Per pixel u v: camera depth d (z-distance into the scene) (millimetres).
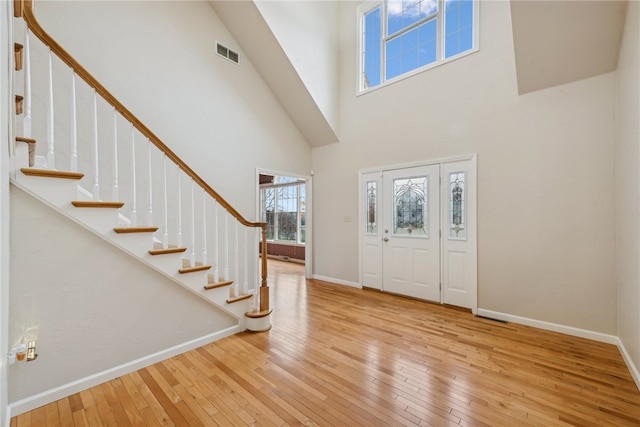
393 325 3119
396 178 4277
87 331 2006
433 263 3902
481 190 3447
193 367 2258
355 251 4797
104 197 2867
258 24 3887
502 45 3291
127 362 2191
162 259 2336
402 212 4223
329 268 5184
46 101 2547
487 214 3402
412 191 4109
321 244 5312
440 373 2172
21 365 1745
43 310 1829
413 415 1721
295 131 5094
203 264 2680
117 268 2146
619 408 1783
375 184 4539
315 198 5398
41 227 1821
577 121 2834
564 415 1724
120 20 3025
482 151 3436
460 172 3641
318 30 4648
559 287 2939
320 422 1663
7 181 1519
